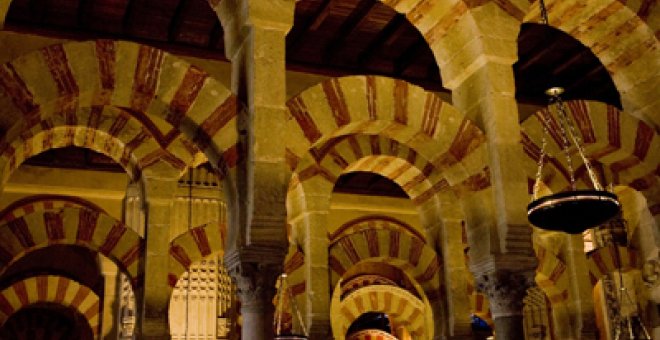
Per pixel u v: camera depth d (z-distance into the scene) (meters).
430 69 9.44
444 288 9.34
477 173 6.59
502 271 6.30
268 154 5.54
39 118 5.38
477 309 12.23
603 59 7.89
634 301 10.66
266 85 5.68
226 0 6.24
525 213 6.44
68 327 12.98
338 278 9.91
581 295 9.62
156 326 8.11
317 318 8.36
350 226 12.30
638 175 7.64
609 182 9.33
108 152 8.78
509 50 6.77
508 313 6.27
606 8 7.37
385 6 8.12
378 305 13.28
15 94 5.14
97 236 8.69
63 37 7.82
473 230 6.62
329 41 8.78
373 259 10.16
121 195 11.02
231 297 11.84
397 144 8.90
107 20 7.98
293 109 6.13
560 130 7.29
